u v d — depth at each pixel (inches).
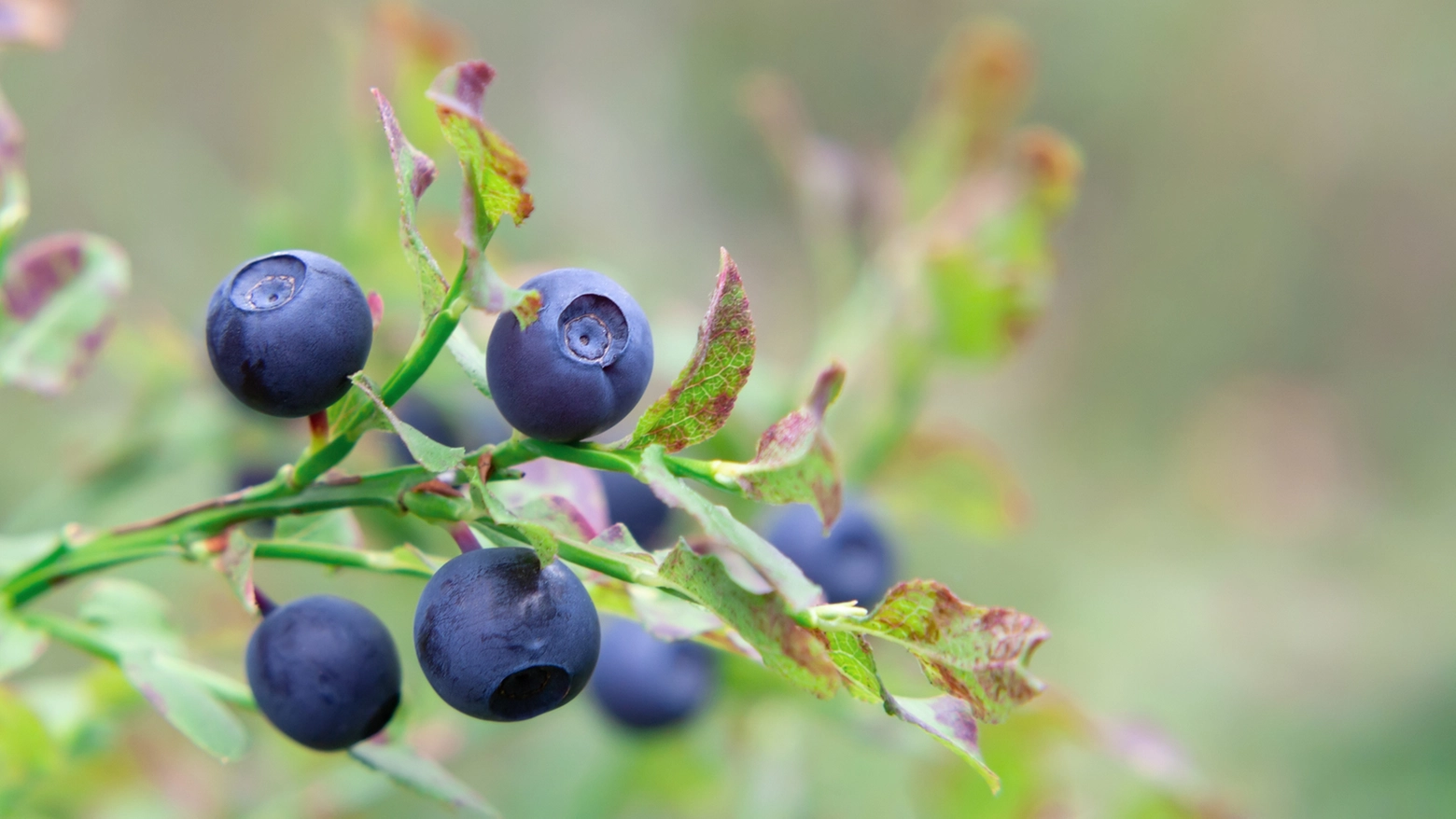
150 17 27.1
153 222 23.9
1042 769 11.4
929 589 8.7
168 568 14.6
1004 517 12.7
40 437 18.1
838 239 13.6
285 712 9.2
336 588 14.3
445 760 12.2
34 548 9.7
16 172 10.0
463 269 8.7
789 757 12.9
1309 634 32.8
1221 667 29.3
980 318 12.1
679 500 8.6
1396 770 29.6
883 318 12.6
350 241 12.1
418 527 11.0
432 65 11.8
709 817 13.5
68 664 17.2
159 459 11.9
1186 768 11.1
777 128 13.8
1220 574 33.7
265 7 27.8
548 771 13.9
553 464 9.4
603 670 10.9
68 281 10.2
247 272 8.9
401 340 11.6
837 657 8.7
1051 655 26.6
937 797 11.6
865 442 12.5
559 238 24.6
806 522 10.9
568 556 8.8
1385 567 36.0
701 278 34.3
